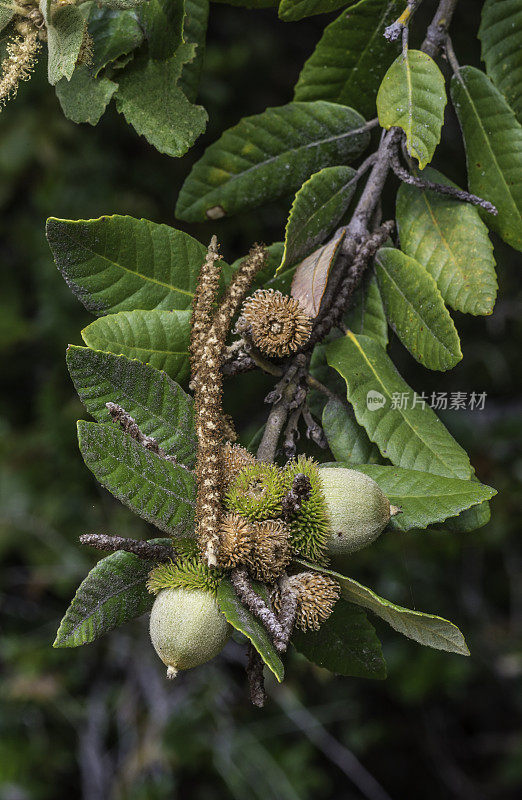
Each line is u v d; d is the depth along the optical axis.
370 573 2.12
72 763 2.15
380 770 2.42
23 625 2.24
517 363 2.20
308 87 0.94
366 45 0.94
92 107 0.91
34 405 2.41
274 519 0.86
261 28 2.20
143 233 0.89
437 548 2.08
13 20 0.90
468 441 2.12
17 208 2.28
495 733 2.45
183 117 0.91
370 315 0.92
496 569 2.32
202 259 0.90
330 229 0.93
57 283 2.20
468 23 1.87
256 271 0.90
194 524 0.85
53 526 2.18
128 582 0.86
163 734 2.07
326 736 2.30
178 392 0.87
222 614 0.85
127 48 0.91
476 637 2.24
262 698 0.85
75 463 2.20
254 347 0.89
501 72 0.94
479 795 2.41
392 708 2.41
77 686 2.19
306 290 0.89
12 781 2.04
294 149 0.94
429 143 0.89
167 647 0.84
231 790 2.08
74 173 2.11
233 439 0.88
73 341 2.19
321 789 2.37
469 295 0.92
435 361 0.91
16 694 2.07
